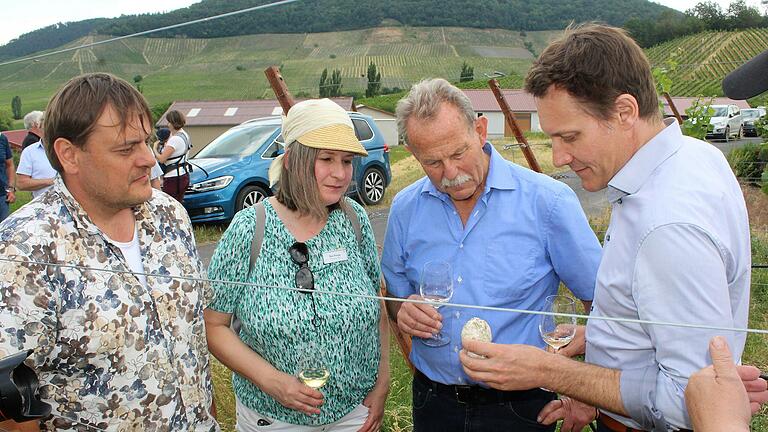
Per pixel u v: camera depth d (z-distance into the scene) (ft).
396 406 12.01
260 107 88.84
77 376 5.88
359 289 7.88
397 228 8.61
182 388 6.45
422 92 7.37
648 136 5.50
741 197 5.60
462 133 7.19
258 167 29.12
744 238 5.36
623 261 5.56
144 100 6.06
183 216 7.02
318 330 7.54
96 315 5.80
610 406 5.74
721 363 4.51
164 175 26.35
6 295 5.41
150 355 6.14
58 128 5.72
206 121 86.28
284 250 7.60
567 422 7.39
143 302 6.14
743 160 31.04
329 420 7.84
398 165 53.47
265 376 7.43
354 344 7.80
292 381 7.36
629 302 5.58
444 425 8.07
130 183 5.94
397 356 13.97
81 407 5.88
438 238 8.07
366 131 35.45
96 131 5.66
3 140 24.02
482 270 7.70
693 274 4.91
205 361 6.92
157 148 26.27
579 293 7.82
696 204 5.06
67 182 6.07
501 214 7.71
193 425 6.58
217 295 7.59
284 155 7.66
